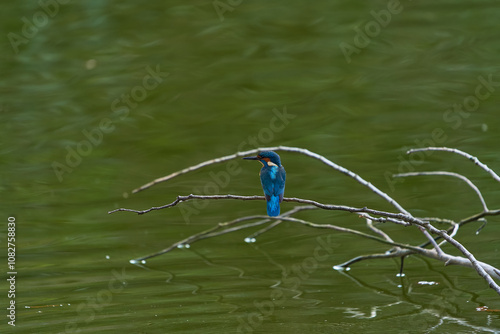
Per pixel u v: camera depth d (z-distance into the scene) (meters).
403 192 14.29
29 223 13.65
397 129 17.33
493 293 10.52
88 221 13.76
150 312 9.88
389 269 11.56
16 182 15.59
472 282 10.97
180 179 15.63
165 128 18.03
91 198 14.83
